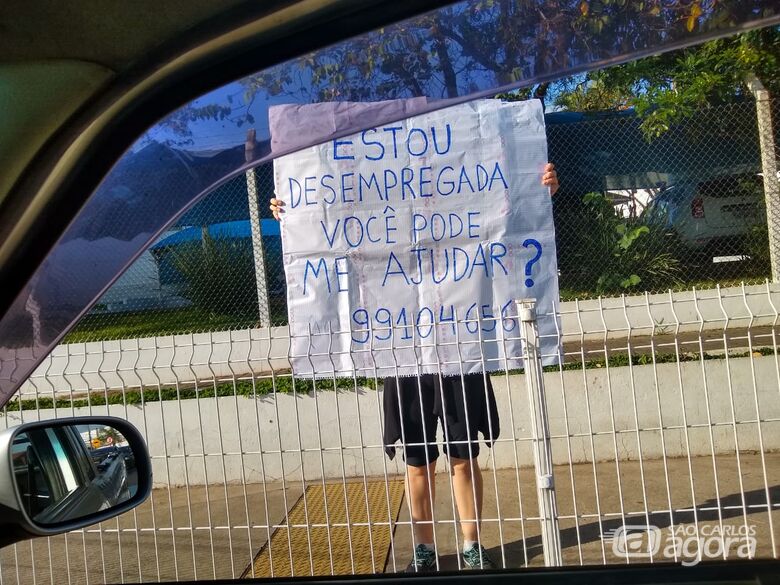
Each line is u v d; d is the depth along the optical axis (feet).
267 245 29.78
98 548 17.22
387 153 14.02
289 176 14.21
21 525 6.08
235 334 23.93
